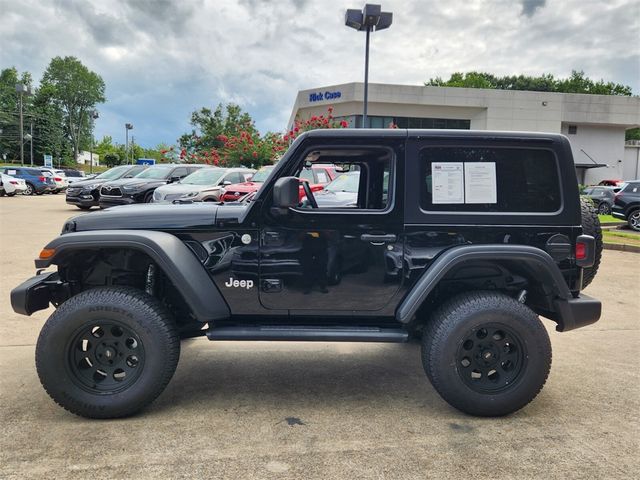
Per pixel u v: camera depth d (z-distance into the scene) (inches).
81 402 126.2
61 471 105.1
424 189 134.4
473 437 122.1
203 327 163.9
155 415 132.1
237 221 133.3
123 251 137.5
